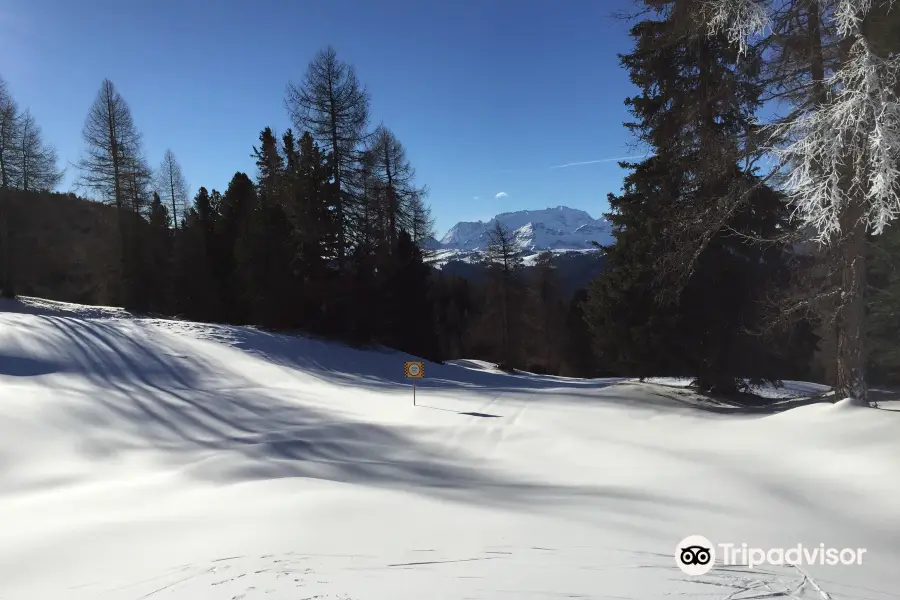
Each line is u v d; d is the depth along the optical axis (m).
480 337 46.28
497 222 40.41
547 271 43.09
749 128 10.14
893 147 6.77
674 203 12.88
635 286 14.41
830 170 7.71
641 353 14.28
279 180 27.34
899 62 6.97
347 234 25.17
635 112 13.98
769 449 8.28
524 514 5.36
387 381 17.45
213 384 14.05
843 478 6.82
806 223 8.12
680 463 7.80
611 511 5.70
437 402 13.22
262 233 23.33
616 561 4.07
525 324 44.38
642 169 14.77
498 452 9.02
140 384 12.88
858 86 7.12
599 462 8.18
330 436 9.49
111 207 30.67
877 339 15.41
